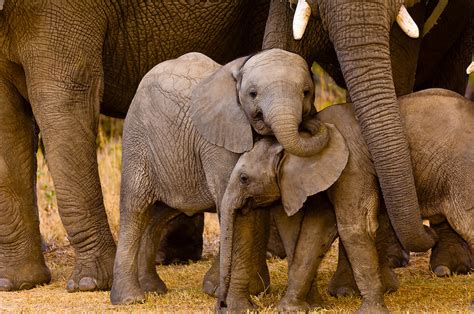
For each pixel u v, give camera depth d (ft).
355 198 36.14
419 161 36.24
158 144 39.83
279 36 43.57
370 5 37.24
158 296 41.83
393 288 41.16
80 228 45.11
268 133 36.22
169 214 42.39
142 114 40.34
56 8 44.91
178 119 39.27
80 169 45.19
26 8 44.62
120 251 41.06
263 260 39.96
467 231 35.94
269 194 36.27
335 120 36.65
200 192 39.17
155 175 40.32
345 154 35.83
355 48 37.11
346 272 40.52
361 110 36.37
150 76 40.50
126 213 41.06
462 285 42.75
